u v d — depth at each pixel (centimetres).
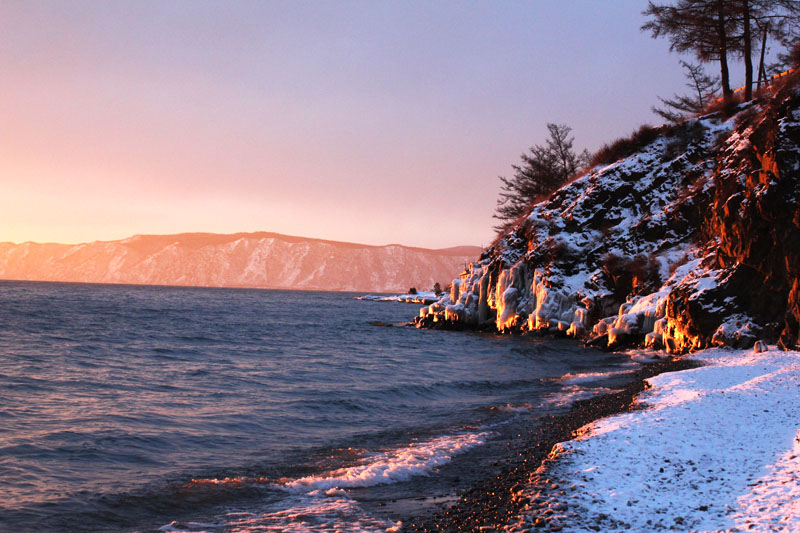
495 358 3266
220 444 1391
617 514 783
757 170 2641
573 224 4509
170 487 1066
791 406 1336
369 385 2344
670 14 4784
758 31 4812
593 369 2667
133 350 3506
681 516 766
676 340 2867
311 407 1864
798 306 2286
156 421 1605
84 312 7581
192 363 2977
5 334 4288
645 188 4369
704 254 3234
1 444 1299
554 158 7525
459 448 1303
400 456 1244
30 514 923
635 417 1323
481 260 5606
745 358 2250
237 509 954
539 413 1684
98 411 1703
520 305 4628
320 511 931
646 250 3919
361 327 6188
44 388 2070
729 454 1018
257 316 8300
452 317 5403
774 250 2469
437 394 2156
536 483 920
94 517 923
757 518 730
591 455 1043
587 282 4103
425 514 893
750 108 4228
